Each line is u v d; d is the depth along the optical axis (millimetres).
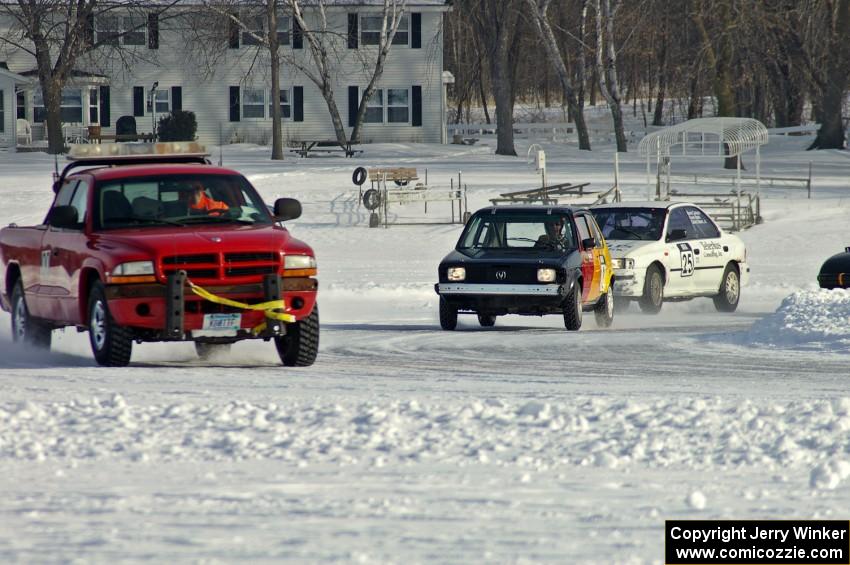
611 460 28406
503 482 26422
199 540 21328
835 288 67625
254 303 47062
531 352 57000
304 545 21016
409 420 33938
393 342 61844
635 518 23156
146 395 39656
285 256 47781
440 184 174250
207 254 46625
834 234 134125
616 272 78188
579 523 22734
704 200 161750
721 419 33469
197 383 43312
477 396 39906
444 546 21000
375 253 123938
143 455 29016
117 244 47344
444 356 55250
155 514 23344
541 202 149125
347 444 30625
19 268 56594
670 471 27641
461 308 67938
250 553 20453
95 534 21766
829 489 25781
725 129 151250
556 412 34844
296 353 49875
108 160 54188
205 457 29203
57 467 28109
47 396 39344
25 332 55688
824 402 35469
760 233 137375
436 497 24922
